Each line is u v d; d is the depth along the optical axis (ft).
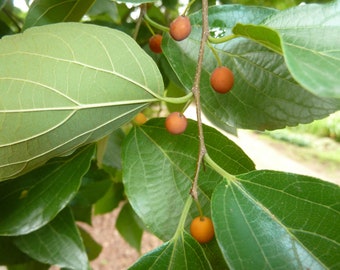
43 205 0.39
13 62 0.29
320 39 0.30
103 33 0.30
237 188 0.31
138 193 0.35
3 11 0.59
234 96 0.37
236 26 0.28
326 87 0.22
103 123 0.32
